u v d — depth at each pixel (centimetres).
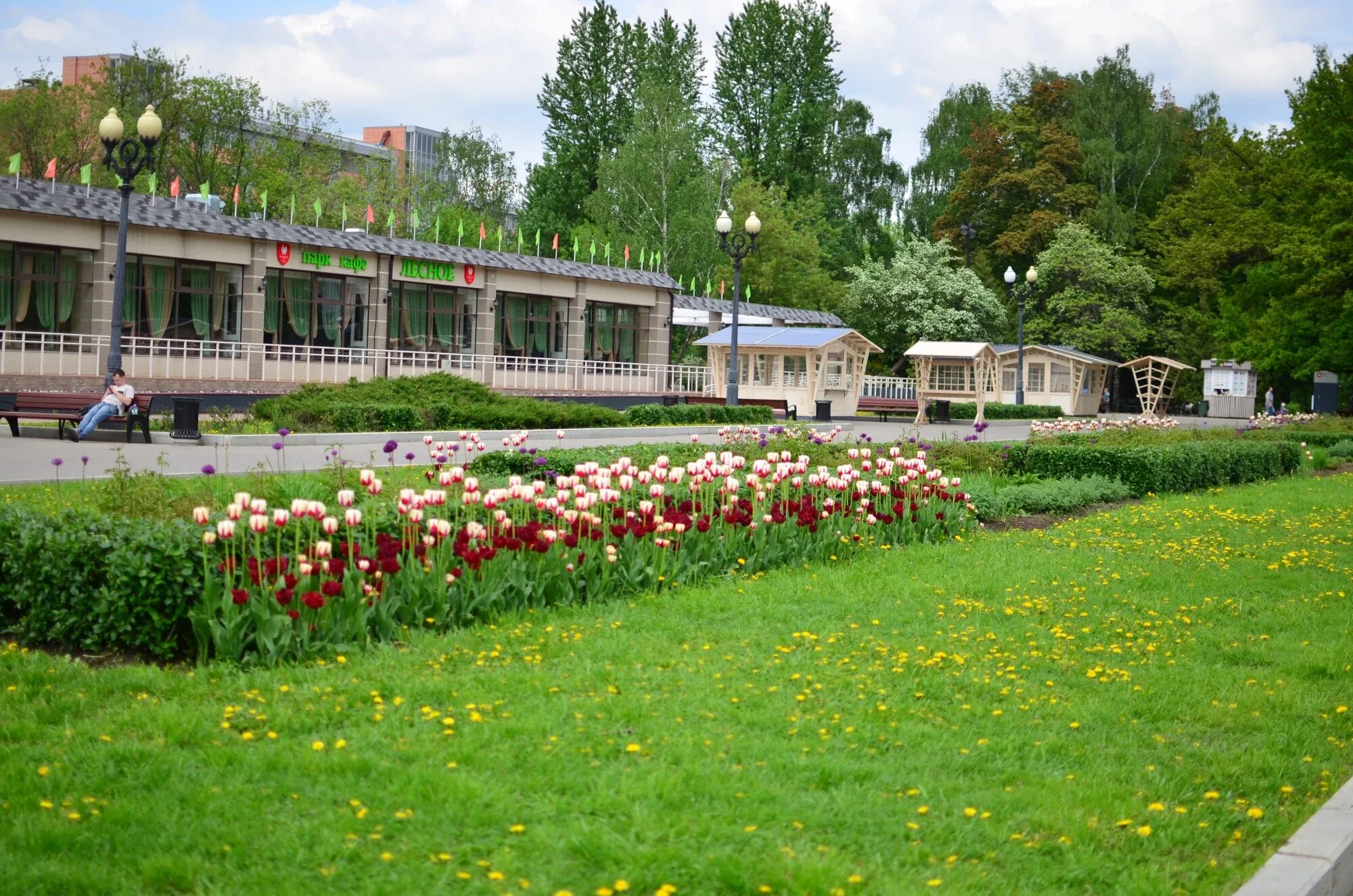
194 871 479
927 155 8006
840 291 6575
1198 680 847
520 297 4406
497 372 4184
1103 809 588
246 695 706
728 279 6281
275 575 816
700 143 7431
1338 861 539
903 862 516
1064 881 510
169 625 809
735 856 496
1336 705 798
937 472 1509
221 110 5994
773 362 4416
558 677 762
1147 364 5528
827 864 493
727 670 799
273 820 528
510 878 479
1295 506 1939
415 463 2019
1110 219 6588
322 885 471
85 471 1661
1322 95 4381
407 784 566
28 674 740
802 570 1209
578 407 3022
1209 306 6525
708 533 1161
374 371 3809
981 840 544
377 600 852
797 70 7625
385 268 3841
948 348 4806
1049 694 793
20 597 844
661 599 1022
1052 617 1034
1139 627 1016
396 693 714
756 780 591
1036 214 6762
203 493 1178
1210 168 6519
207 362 3378
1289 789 629
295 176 6400
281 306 3641
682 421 3266
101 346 3169
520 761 606
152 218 3222
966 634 945
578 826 522
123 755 599
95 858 492
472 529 908
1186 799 611
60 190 3200
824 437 2303
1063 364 5728
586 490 1017
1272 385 6538
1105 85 6931
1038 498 1794
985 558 1322
